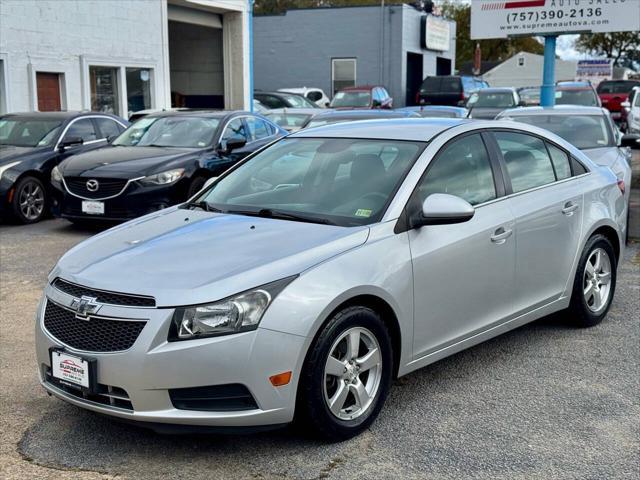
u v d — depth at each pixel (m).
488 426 4.15
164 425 3.56
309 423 3.78
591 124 9.79
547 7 15.10
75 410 4.38
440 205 4.20
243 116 11.55
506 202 4.96
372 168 4.66
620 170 8.57
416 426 4.14
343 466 3.70
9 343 5.57
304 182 4.83
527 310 5.15
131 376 3.52
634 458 3.79
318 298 3.70
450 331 4.53
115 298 3.69
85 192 9.61
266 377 3.56
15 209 10.59
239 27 24.42
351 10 32.88
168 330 3.53
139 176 9.47
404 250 4.18
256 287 3.61
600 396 4.57
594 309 5.86
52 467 3.71
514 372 4.96
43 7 16.80
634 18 14.45
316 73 33.84
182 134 10.89
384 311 4.12
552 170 5.55
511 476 3.61
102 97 19.05
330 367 3.80
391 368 4.15
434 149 4.68
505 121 5.37
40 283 7.32
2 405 4.45
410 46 33.78
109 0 18.62
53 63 17.19
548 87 15.92
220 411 3.55
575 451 3.86
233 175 5.33
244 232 4.23
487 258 4.70
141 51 19.89
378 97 23.88
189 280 3.67
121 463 3.75
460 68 69.31
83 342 3.71
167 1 21.30
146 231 4.49
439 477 3.60
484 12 15.70
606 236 6.03
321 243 3.97
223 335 3.52
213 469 3.68
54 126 11.67
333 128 5.44
